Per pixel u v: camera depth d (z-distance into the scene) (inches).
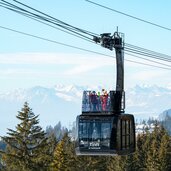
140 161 5187.0
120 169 5083.7
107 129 1264.8
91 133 1274.6
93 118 1275.8
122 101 1277.1
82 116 1290.6
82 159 4173.2
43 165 3063.5
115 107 1283.2
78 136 1290.6
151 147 4990.2
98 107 1288.1
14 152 3041.3
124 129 1295.5
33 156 3048.7
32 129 3053.6
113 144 1257.4
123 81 1258.0
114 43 1180.5
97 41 1150.3
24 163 3019.2
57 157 3558.1
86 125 1282.0
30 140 3053.6
